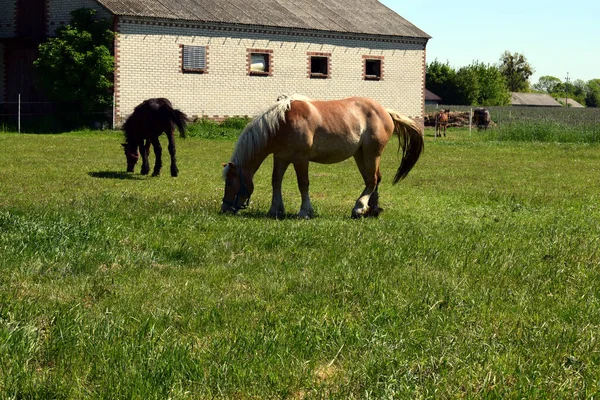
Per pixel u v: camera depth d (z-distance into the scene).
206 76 35.44
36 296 6.46
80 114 32.84
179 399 4.51
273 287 7.04
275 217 11.55
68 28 32.03
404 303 6.64
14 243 8.29
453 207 14.01
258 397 4.66
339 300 6.76
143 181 16.02
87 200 12.10
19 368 4.79
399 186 17.23
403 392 4.68
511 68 148.38
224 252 8.58
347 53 40.12
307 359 5.26
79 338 5.38
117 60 32.66
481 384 4.86
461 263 8.36
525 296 7.06
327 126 11.50
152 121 16.89
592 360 5.38
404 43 42.19
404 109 42.66
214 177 17.31
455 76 90.31
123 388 4.59
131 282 7.14
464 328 6.03
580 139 35.12
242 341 5.46
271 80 37.59
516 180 19.17
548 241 9.86
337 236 9.62
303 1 41.34
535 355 5.42
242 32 36.38
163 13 33.81
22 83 35.28
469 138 38.41
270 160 22.28
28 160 19.19
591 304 6.84
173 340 5.47
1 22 35.72
